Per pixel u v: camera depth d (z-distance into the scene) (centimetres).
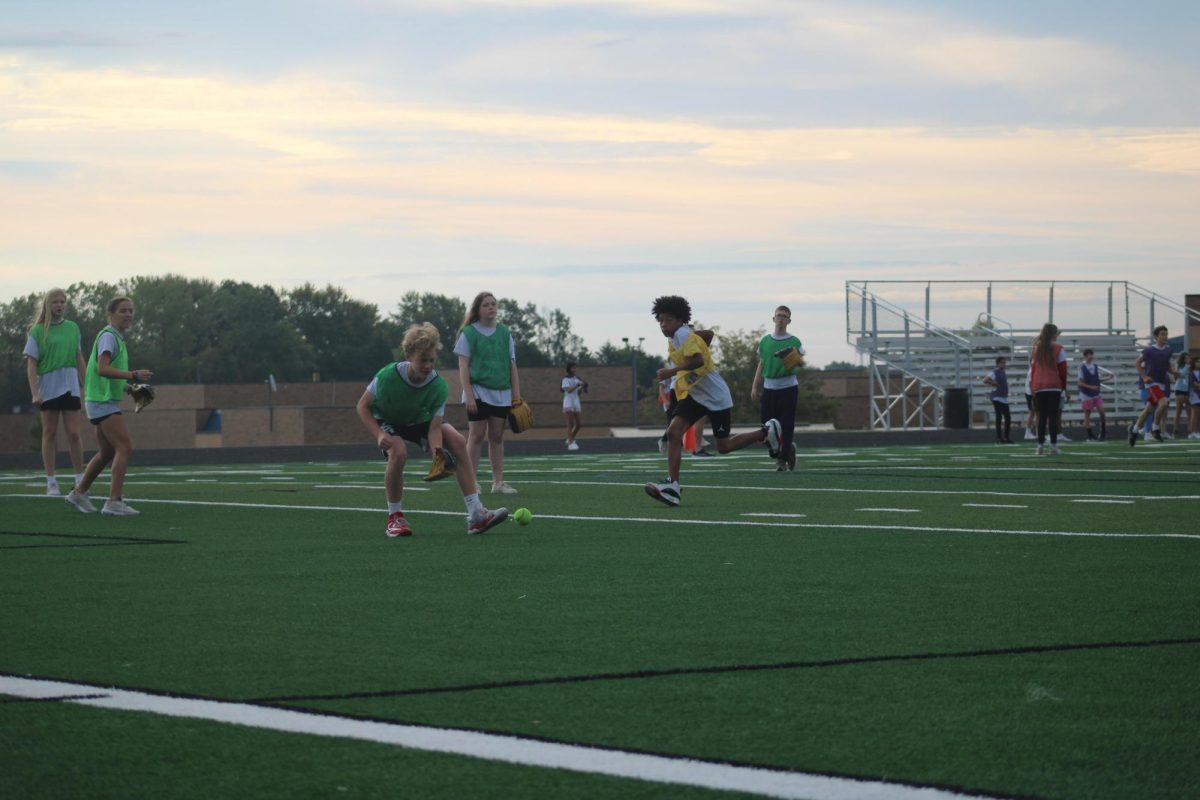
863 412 11644
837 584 1047
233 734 594
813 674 714
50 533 1506
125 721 618
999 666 731
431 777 529
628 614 912
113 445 1789
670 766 541
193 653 780
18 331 16212
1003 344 6053
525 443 4525
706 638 820
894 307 5931
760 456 3516
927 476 2450
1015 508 1738
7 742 584
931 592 1001
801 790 508
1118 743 574
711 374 1848
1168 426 5419
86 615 920
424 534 1467
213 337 19750
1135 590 1009
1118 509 1711
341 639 824
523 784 518
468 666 739
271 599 991
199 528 1558
